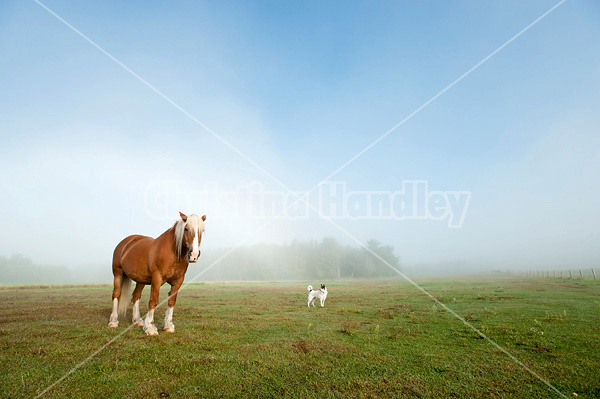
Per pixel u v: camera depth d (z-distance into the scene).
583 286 18.25
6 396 3.46
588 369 4.36
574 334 6.24
